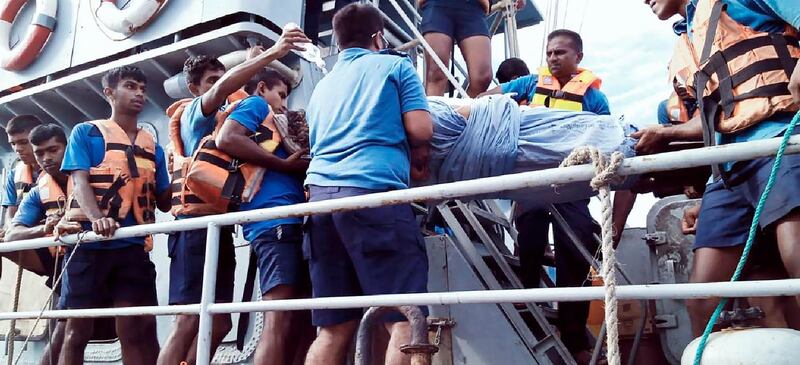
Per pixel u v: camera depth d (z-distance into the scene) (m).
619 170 1.65
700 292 1.57
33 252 3.80
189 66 3.45
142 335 3.44
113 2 4.86
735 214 2.22
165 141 4.70
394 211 2.43
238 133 2.86
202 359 2.36
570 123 3.00
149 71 4.69
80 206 3.17
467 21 4.52
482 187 1.88
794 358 1.51
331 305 2.08
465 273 3.31
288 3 4.42
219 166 2.88
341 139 2.55
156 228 2.72
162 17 4.58
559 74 3.96
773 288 1.51
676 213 4.16
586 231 3.78
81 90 5.03
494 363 3.14
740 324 1.84
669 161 1.61
